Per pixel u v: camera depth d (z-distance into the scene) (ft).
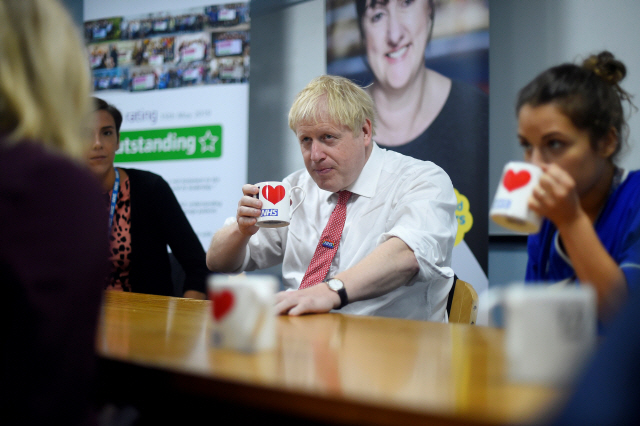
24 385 1.56
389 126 9.07
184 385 2.05
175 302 4.61
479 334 2.93
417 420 1.57
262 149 10.41
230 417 2.20
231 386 1.93
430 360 2.25
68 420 1.63
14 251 1.58
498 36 9.34
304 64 10.29
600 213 3.53
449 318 5.00
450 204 5.33
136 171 7.59
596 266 2.93
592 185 3.37
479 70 8.60
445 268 5.07
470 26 8.67
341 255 5.52
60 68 1.96
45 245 1.62
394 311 5.32
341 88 5.35
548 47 9.04
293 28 10.38
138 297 5.07
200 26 11.07
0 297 1.58
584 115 3.15
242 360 2.23
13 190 1.63
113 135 7.25
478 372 2.04
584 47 8.80
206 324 3.25
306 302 3.84
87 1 11.89
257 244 6.14
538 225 3.17
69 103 1.99
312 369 2.07
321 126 5.20
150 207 7.38
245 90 10.77
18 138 1.78
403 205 5.22
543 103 3.21
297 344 2.60
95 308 1.74
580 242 2.96
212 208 10.82
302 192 5.53
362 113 5.36
